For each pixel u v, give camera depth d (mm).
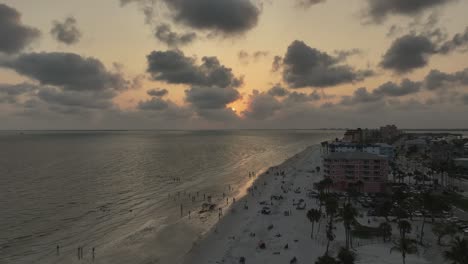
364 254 92625
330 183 160625
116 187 188500
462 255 70375
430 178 196625
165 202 159250
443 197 151500
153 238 112562
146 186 193000
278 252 99312
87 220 129875
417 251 93375
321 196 138125
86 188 184500
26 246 103812
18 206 147000
